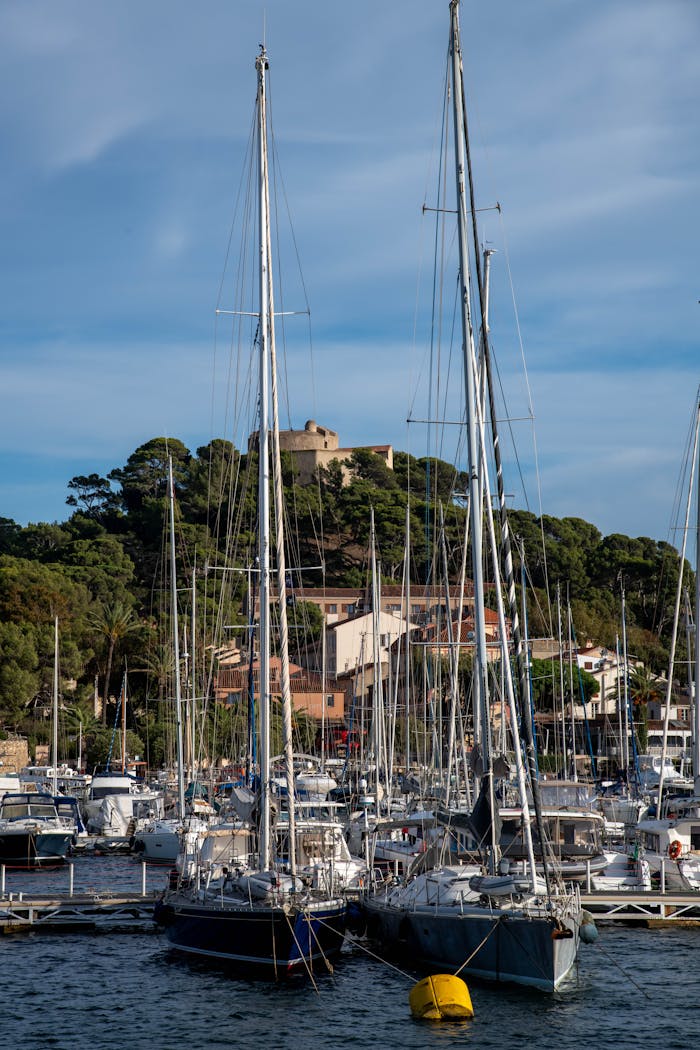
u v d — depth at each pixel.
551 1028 57.84
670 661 108.50
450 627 100.38
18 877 113.75
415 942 68.06
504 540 67.00
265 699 70.81
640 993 64.19
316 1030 57.88
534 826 82.50
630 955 73.38
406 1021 59.09
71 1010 61.78
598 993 64.06
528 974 62.09
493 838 66.19
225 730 180.75
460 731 111.75
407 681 124.00
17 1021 59.94
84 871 118.94
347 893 81.62
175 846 122.69
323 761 155.00
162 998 63.66
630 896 84.56
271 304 76.12
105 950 75.62
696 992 64.50
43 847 120.62
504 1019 59.16
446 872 70.19
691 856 91.94
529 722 65.50
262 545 73.56
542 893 64.75
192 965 70.62
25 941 78.81
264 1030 58.00
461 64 72.81
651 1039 56.47
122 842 139.88
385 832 110.62
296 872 69.50
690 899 84.56
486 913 63.72
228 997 63.62
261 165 76.62
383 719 150.12
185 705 164.00
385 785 138.38
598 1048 55.09
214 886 72.25
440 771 101.44
